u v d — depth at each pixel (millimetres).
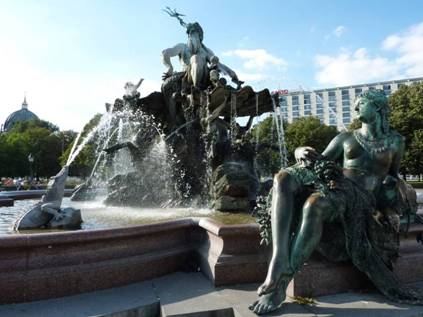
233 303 3631
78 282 3979
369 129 4027
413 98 34031
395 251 4020
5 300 3662
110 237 4188
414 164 32312
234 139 9570
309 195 3695
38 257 3855
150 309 3684
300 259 3479
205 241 4883
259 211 3969
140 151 10000
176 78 10484
